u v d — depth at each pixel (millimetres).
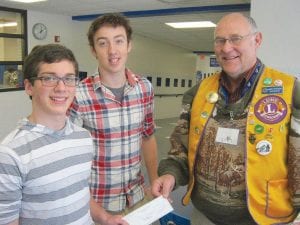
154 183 1540
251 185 1324
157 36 8992
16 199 1005
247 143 1328
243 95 1394
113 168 1600
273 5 3543
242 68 1381
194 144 1505
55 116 1107
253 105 1351
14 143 1015
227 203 1391
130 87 1645
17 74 6125
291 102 1282
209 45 9859
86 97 1529
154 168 1879
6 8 5824
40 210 1060
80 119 1536
